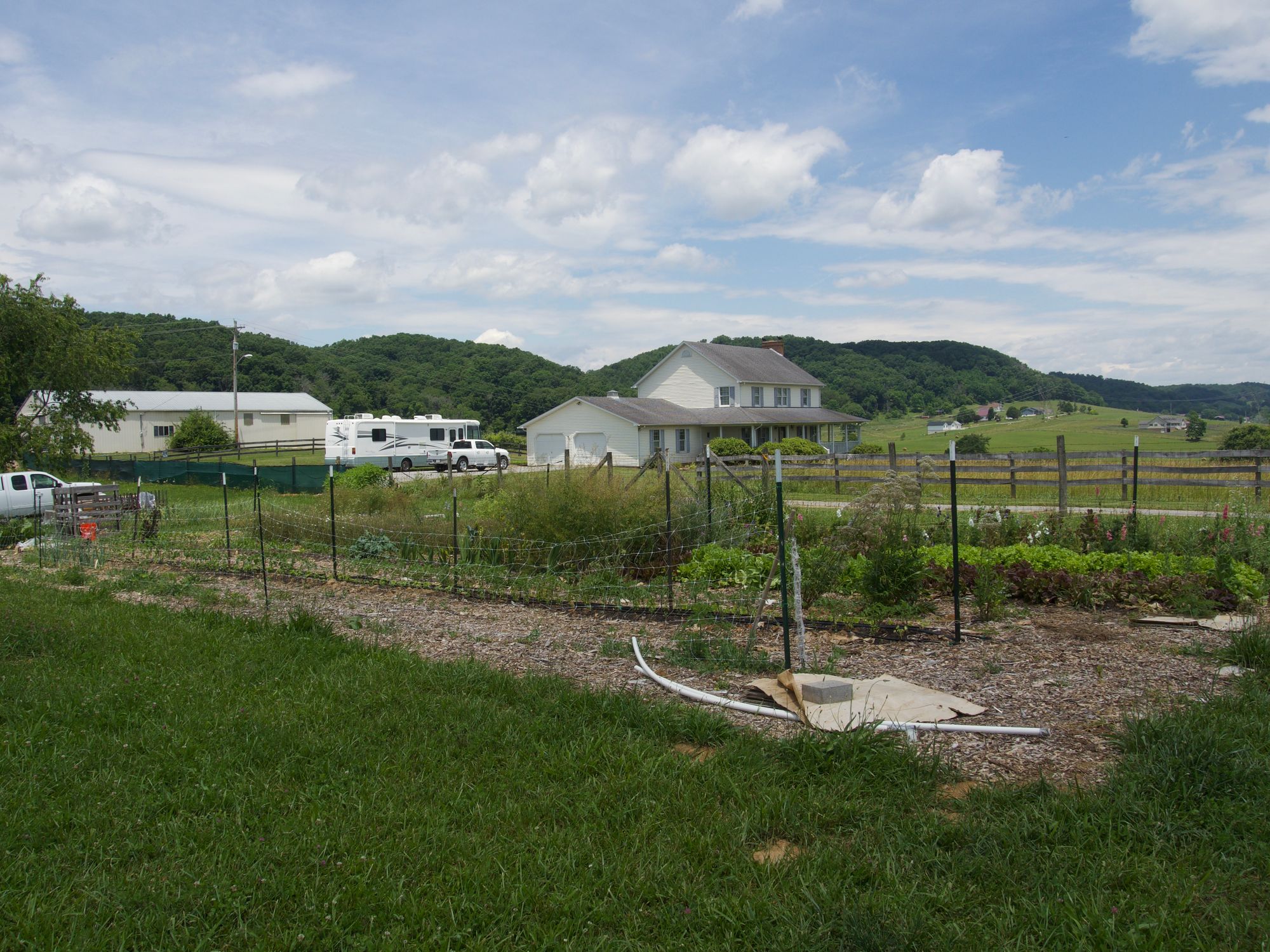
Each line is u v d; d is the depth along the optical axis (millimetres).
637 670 6148
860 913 2879
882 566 7543
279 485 28797
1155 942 2699
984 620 7320
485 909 3027
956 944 2754
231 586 10633
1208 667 5734
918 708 4949
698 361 43406
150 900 3094
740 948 2820
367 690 5555
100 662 6461
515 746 4555
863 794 3908
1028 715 4879
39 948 2801
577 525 10664
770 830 3611
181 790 4039
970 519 12023
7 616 7703
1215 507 15344
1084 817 3496
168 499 23406
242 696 5480
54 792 4055
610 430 38156
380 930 2934
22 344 29047
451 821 3732
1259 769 3744
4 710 5195
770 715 5062
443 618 8258
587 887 3172
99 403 31906
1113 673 5641
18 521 18344
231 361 74500
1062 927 2799
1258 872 3127
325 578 11039
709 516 11070
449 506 17781
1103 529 10461
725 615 7754
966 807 3707
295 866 3336
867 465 22094
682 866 3305
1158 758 3922
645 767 4180
